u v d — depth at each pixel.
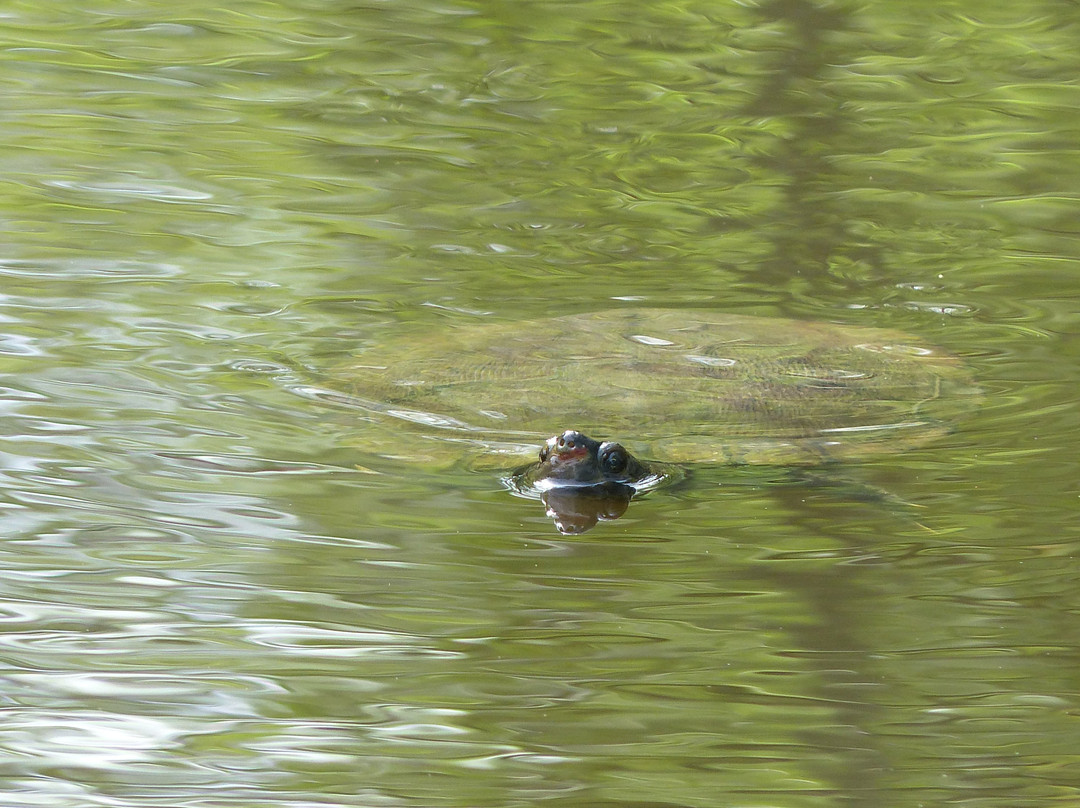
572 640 9.83
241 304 17.98
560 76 30.36
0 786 7.93
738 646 9.76
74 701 8.90
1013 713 8.86
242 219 21.67
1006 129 27.38
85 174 23.23
